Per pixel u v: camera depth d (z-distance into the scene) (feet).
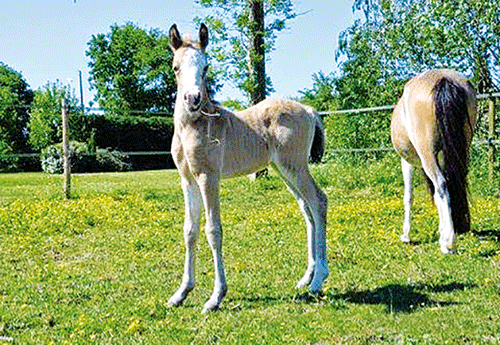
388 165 49.90
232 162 19.48
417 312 17.33
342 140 55.83
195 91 17.48
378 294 19.52
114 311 18.28
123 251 27.61
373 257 24.75
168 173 90.33
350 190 48.80
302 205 21.12
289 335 15.62
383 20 46.50
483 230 28.73
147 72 215.10
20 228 32.42
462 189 23.27
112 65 217.97
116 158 108.78
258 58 63.26
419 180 45.80
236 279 21.88
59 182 67.15
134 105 214.28
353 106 56.44
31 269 24.40
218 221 18.79
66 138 46.29
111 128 120.98
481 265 22.70
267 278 22.08
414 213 34.73
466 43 39.99
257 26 63.52
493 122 39.96
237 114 20.26
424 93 24.06
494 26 39.04
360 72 55.31
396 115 27.84
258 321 17.04
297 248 27.14
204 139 18.44
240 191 51.06
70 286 21.50
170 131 127.34
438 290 19.66
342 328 16.14
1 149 158.40
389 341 15.08
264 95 64.80
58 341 15.69
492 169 40.34
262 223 33.30
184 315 17.97
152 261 25.58
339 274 22.12
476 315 16.81
